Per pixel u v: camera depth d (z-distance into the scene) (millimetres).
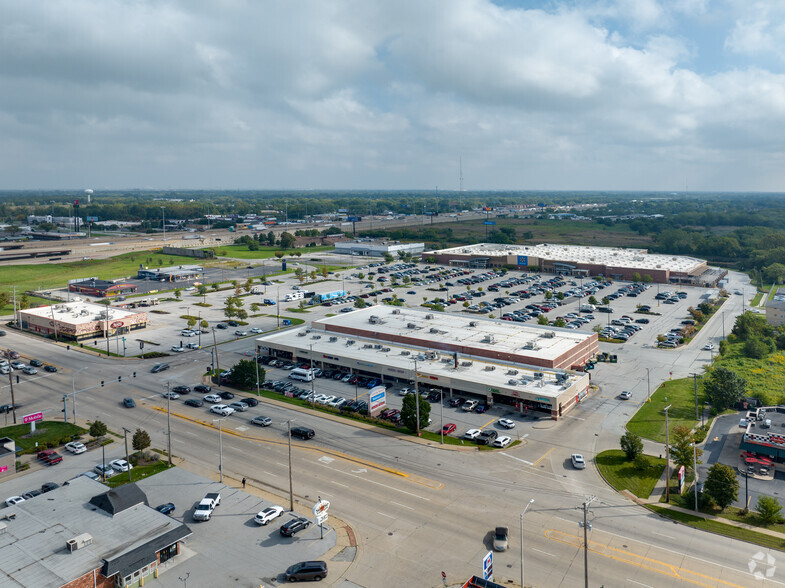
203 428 90750
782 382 112750
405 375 108500
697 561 56094
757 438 78062
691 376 116688
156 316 176250
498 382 100062
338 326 136250
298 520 62281
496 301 191125
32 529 57625
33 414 89750
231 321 164750
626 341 145000
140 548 53625
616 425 91125
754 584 52469
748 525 62875
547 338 123375
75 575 50062
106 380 115188
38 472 77125
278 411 97875
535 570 54531
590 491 70250
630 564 55562
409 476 74188
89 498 64188
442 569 54875
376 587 52375
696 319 164625
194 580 53656
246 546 59062
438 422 92750
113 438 87625
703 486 67625
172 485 71938
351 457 79938
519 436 86875
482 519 63875
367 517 64438
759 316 161125
